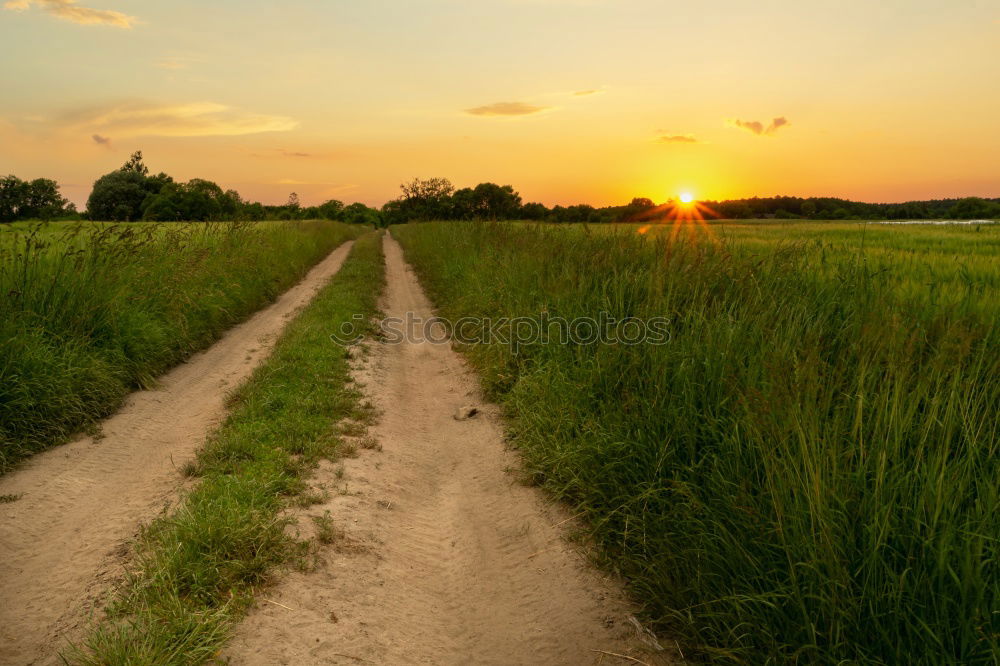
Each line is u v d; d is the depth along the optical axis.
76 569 3.40
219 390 6.93
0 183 67.00
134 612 2.92
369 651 2.90
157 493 4.35
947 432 2.86
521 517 4.41
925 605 2.33
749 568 2.98
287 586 3.23
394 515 4.32
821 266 6.41
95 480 4.61
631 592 3.48
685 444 4.07
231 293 11.35
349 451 5.11
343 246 33.41
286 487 4.29
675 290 6.23
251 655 2.71
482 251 13.47
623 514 3.95
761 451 3.23
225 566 3.25
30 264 7.08
